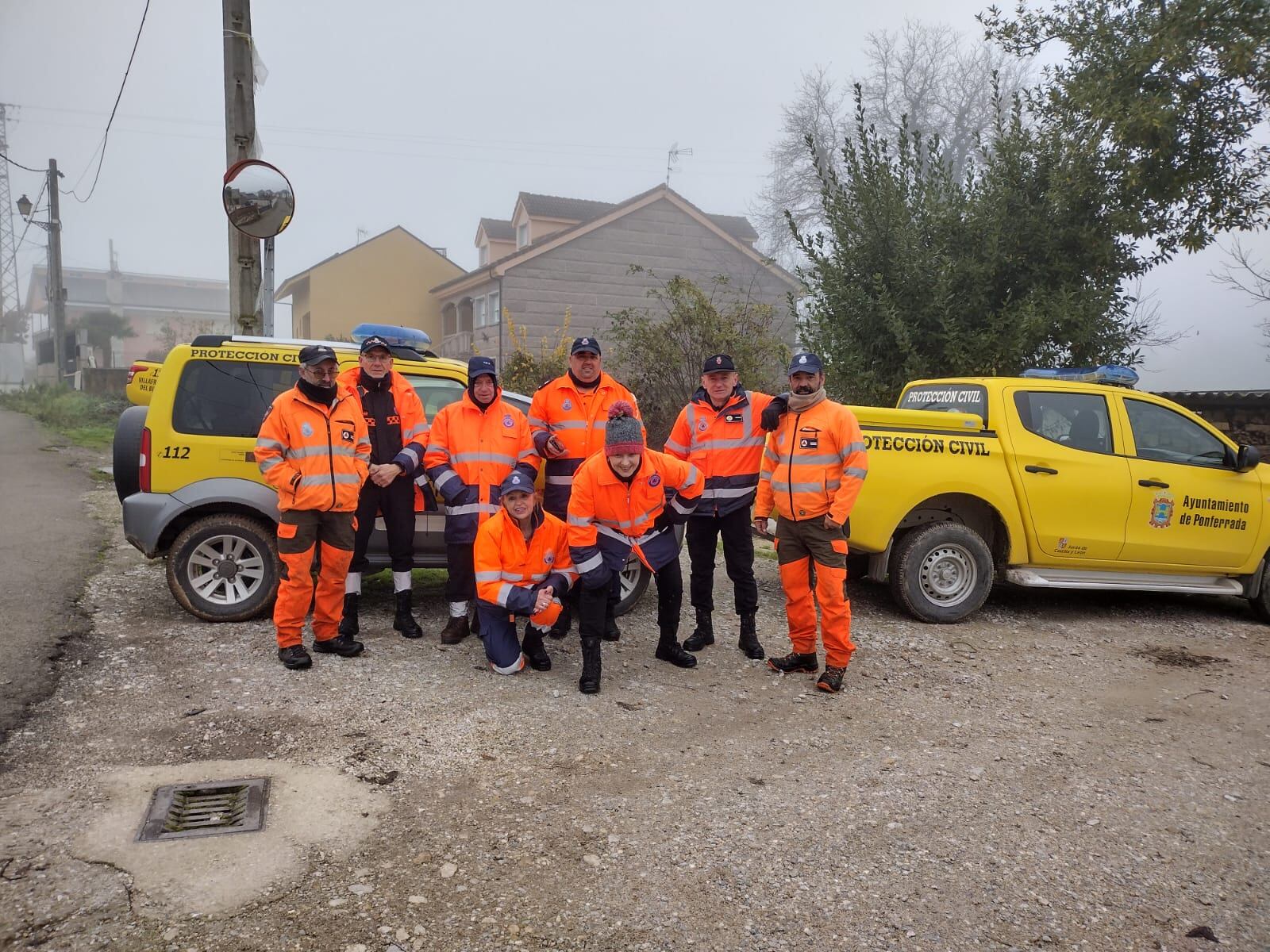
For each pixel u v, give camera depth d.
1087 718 4.93
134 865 3.06
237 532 5.80
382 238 31.91
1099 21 10.20
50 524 8.98
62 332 31.67
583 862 3.24
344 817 3.47
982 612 7.17
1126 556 6.85
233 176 7.51
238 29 8.40
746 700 4.99
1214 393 10.77
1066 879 3.28
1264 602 7.14
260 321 8.19
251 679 4.89
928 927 2.95
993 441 6.67
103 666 5.01
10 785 3.59
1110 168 10.03
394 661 5.33
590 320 22.52
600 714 4.67
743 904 3.04
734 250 23.45
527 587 5.11
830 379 10.80
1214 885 3.27
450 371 6.52
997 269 10.26
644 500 5.00
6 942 2.63
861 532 6.46
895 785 3.99
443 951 2.71
